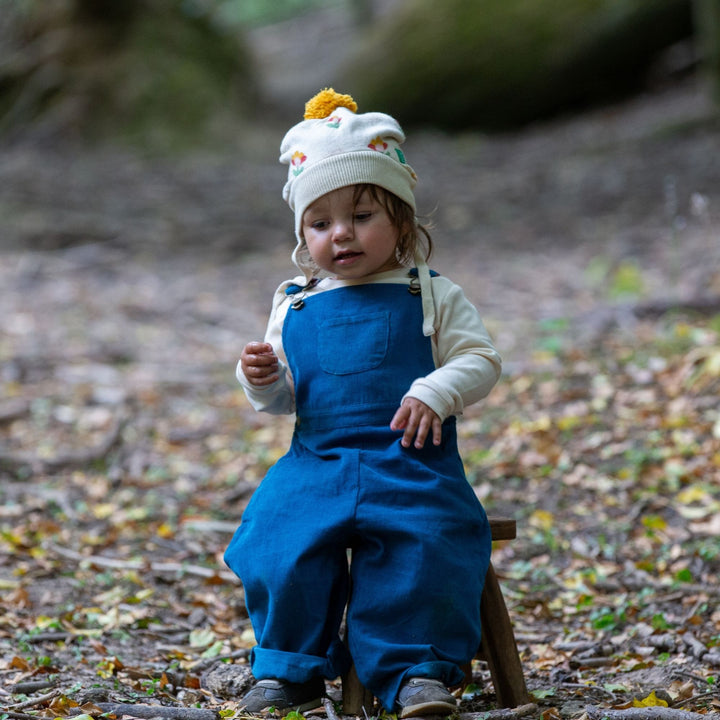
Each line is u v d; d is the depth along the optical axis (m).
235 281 17.95
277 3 48.94
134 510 9.10
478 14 31.36
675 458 8.92
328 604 4.61
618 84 30.44
